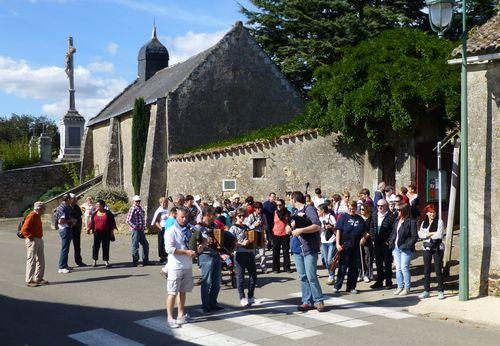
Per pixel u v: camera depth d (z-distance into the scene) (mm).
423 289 10797
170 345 7203
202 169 21094
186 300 10008
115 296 10273
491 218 9984
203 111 24422
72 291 10781
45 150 39750
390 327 8039
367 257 11703
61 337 7629
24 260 15320
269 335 7605
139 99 25016
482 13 25844
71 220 13273
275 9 30203
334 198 14148
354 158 16438
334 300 9961
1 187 32719
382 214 11047
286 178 18016
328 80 16453
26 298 10156
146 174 23594
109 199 26438
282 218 12977
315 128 17156
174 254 8188
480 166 10164
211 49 24938
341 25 27750
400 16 27422
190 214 10945
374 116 14984
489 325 8125
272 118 26078
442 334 7684
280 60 30359
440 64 14758
